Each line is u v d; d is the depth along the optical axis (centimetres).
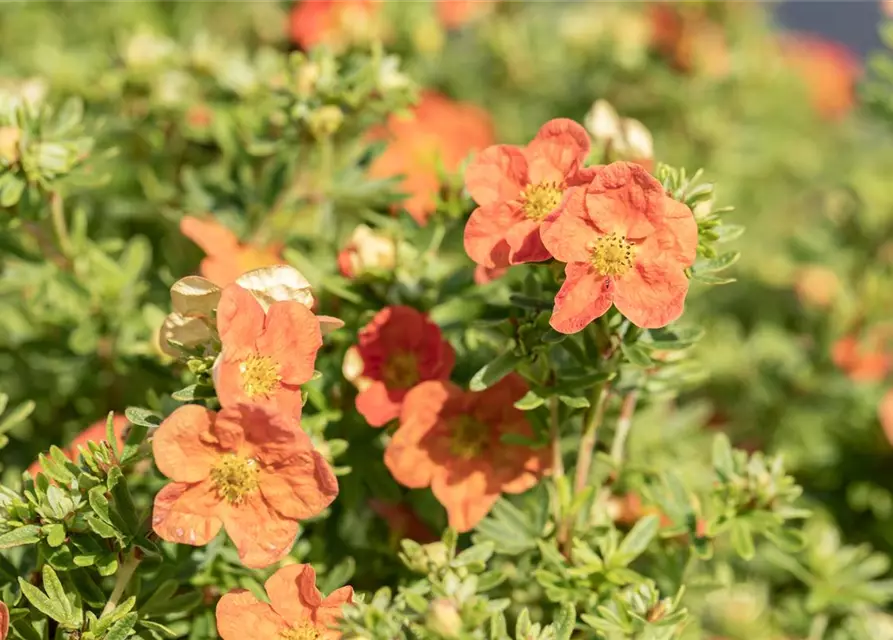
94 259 60
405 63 72
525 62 88
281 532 49
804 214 96
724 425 70
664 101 84
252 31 86
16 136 55
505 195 52
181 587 54
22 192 56
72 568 50
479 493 53
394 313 54
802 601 61
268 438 49
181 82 65
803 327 75
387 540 57
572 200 50
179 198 66
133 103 66
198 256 63
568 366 52
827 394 68
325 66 59
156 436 48
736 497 54
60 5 85
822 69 101
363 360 54
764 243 87
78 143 57
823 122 101
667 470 56
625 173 50
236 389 49
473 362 56
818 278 73
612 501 57
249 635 50
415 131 71
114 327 61
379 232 57
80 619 50
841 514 65
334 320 50
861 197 74
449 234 57
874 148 99
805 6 147
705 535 54
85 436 56
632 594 52
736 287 83
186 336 51
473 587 50
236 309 49
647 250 50
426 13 72
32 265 60
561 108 87
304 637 50
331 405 55
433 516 56
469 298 56
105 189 67
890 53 137
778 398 69
